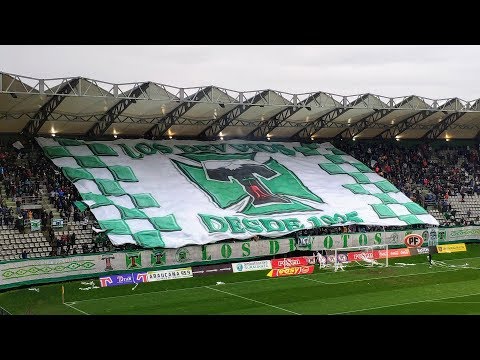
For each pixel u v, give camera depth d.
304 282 50.31
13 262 46.41
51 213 53.66
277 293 46.06
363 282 50.16
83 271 49.78
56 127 63.06
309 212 63.03
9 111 56.38
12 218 51.97
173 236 54.62
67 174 58.31
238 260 56.84
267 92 61.78
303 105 63.94
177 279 50.94
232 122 69.88
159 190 60.12
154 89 56.03
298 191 66.19
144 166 63.09
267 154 71.69
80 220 54.78
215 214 58.94
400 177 76.50
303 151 74.69
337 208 65.00
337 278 51.97
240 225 58.31
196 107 62.12
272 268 55.50
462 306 41.31
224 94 59.66
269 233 58.59
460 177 79.75
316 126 73.50
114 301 43.41
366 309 40.53
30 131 61.91
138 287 48.06
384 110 71.12
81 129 64.56
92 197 56.25
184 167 64.88
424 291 46.47
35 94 51.34
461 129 84.38
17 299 43.47
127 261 51.75
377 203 67.81
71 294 45.34
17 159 59.19
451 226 69.00
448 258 62.19
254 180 65.81
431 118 76.88
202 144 70.44
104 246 53.34
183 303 42.75
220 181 64.31
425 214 68.69
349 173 72.06
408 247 64.56
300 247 59.88
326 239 61.28
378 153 79.44
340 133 78.69
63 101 56.09
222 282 50.28
